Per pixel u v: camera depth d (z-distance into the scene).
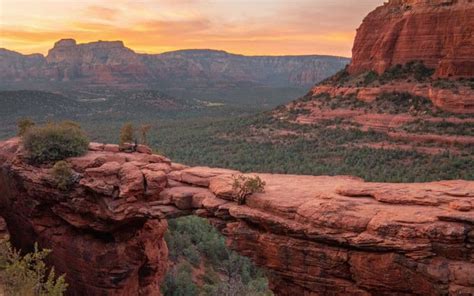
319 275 18.92
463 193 17.83
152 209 24.17
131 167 25.27
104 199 24.81
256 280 42.31
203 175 25.11
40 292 16.83
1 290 16.30
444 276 15.86
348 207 18.34
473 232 15.72
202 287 38.25
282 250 19.66
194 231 49.34
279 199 20.12
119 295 27.52
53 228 28.52
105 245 26.88
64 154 27.89
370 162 68.12
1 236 28.52
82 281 27.75
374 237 16.98
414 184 20.11
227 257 45.84
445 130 73.81
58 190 26.38
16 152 29.16
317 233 18.27
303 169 67.19
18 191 28.80
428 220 16.48
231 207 21.28
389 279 17.02
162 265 30.89
